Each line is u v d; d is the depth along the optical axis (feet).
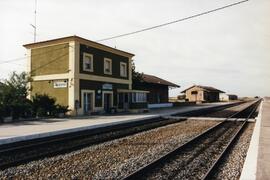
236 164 29.45
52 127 56.29
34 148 38.83
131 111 107.55
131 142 43.24
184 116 94.73
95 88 99.14
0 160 31.89
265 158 27.58
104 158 32.40
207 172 25.21
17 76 78.38
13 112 72.59
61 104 91.76
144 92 114.83
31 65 100.07
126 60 120.06
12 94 74.64
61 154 34.60
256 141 37.78
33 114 80.18
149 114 95.20
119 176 25.34
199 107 155.02
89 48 96.73
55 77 93.50
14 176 25.53
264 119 70.18
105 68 105.81
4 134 46.06
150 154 34.30
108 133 53.67
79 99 91.20
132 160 31.14
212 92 295.89
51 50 95.40
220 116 94.84
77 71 90.58
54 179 24.58
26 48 101.55
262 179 21.16
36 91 98.27
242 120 76.69
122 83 116.06
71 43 90.38
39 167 28.55
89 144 41.06
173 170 27.22
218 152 36.01
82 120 72.38
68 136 51.24
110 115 90.99
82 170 27.37
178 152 35.35
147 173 26.04
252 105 185.88
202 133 49.47
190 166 28.89
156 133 53.16
